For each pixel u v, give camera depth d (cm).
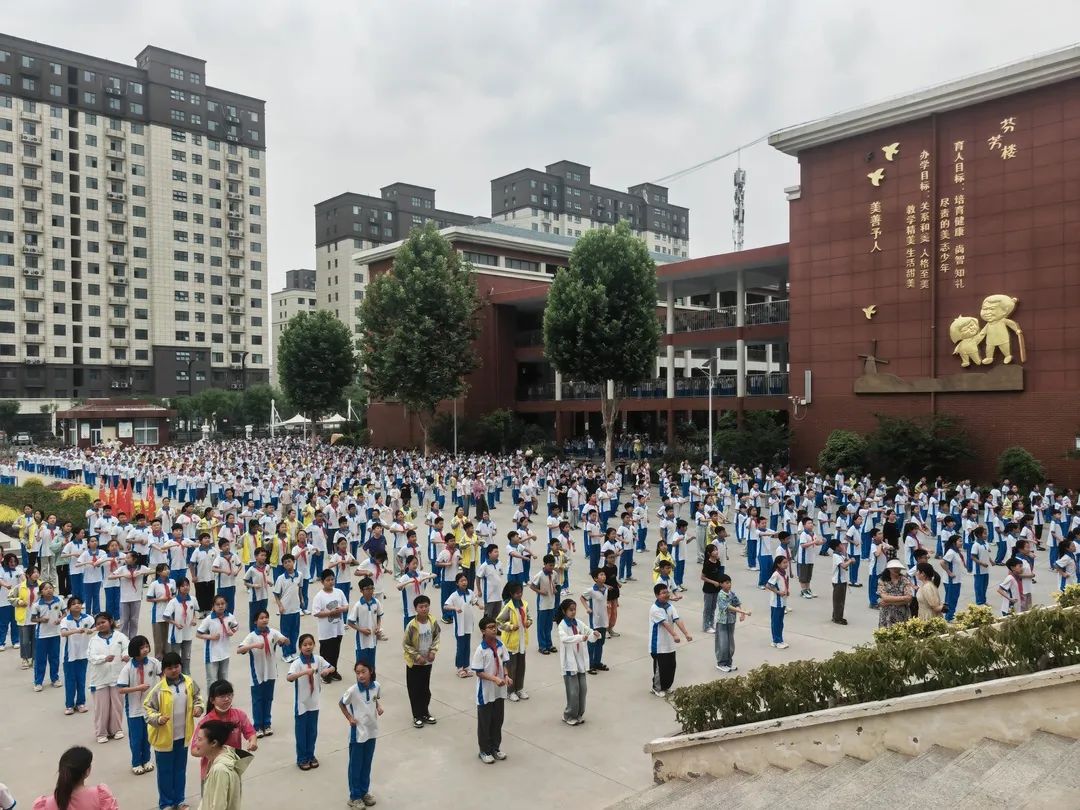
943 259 3078
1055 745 581
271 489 2862
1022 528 1814
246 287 9825
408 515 2003
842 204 3375
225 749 640
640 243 3575
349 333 6028
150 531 1805
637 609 1614
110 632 1016
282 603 1345
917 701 667
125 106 8938
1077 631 677
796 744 751
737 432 3644
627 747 955
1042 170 2839
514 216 12006
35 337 8250
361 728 813
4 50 8106
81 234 8612
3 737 1012
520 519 1748
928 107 3059
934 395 3097
